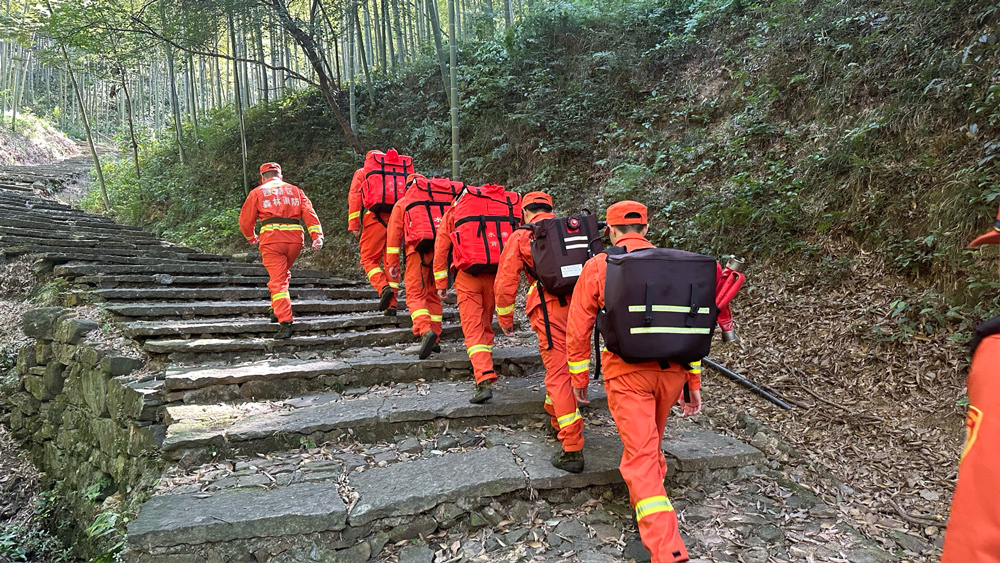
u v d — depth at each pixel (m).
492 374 3.93
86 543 3.98
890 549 2.73
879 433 3.72
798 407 4.12
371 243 5.75
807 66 6.59
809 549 2.73
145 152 16.80
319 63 10.60
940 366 3.96
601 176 7.86
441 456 3.48
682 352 2.42
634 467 2.47
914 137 5.10
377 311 6.38
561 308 3.27
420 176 4.83
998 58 4.77
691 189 6.64
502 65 9.98
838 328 4.61
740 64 7.46
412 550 2.82
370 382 4.41
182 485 3.06
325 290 7.05
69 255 6.97
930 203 4.66
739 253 5.71
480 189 4.05
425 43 12.89
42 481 5.09
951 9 5.39
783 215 5.55
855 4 6.58
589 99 8.55
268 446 3.44
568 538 2.86
